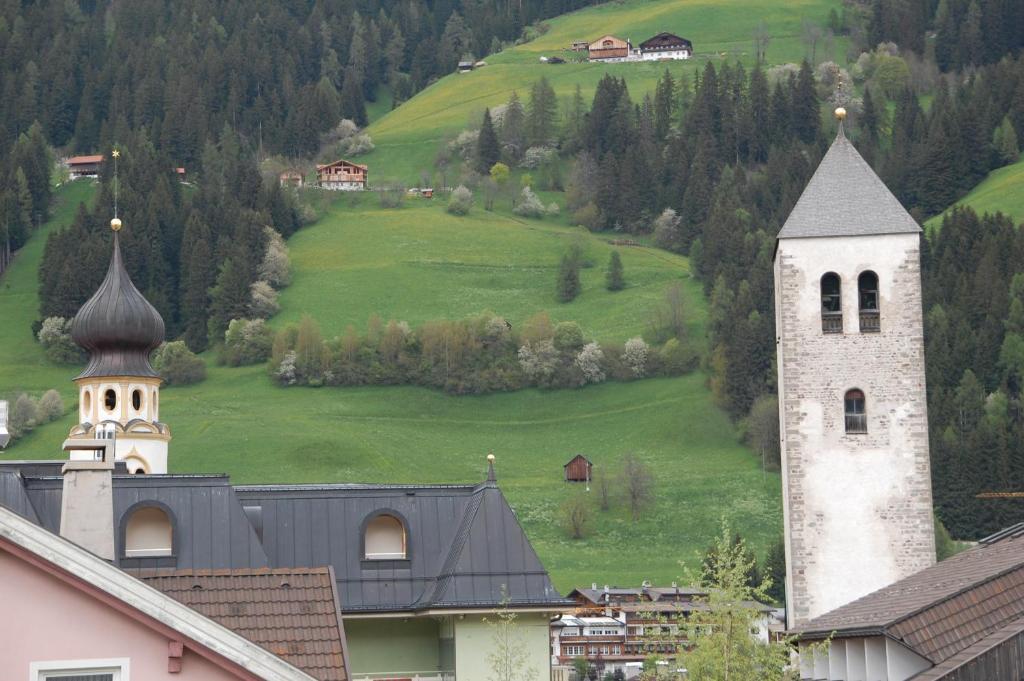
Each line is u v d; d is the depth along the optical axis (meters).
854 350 144.25
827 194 147.62
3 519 48.47
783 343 145.38
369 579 102.75
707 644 89.88
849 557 142.00
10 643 48.28
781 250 146.12
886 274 145.00
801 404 144.12
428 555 104.38
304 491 105.25
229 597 62.47
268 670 50.44
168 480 100.38
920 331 144.00
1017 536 102.12
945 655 80.19
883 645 86.31
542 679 99.94
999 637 77.06
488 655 93.94
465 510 106.19
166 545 98.69
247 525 100.00
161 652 49.66
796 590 142.00
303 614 62.41
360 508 105.00
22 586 48.66
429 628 103.19
